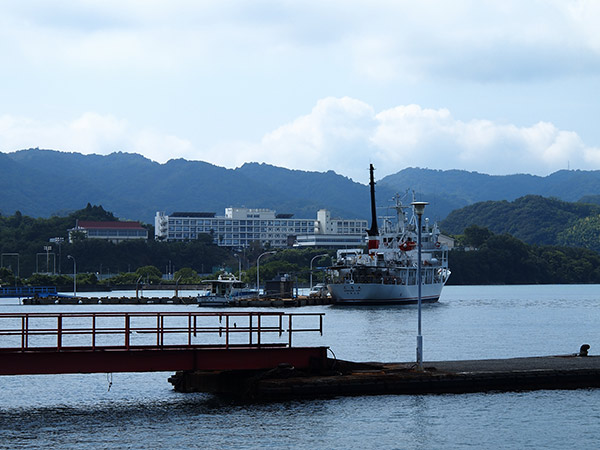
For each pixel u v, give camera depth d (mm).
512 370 60000
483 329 128250
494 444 44594
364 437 45906
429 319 155500
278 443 44719
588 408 52750
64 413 53781
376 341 103062
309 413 51344
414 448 43750
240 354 56938
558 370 59969
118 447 44375
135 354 54906
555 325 139375
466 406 53125
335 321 146875
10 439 46406
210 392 61062
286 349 58062
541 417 50250
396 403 53906
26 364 53344
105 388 64875
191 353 55875
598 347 97812
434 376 57406
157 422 50281
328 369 58719
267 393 55250
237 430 47625
